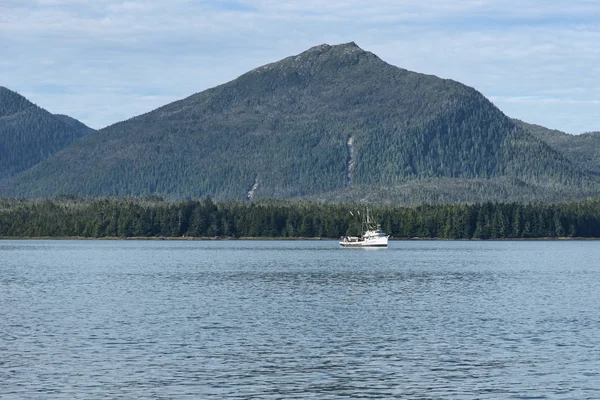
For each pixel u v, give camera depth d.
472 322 145.75
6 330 135.38
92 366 108.00
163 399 93.12
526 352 117.19
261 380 101.31
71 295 191.62
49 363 109.62
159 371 105.50
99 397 93.62
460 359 112.75
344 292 199.50
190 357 113.81
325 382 100.50
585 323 144.38
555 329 137.38
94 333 132.50
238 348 120.25
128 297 186.75
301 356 114.88
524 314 156.75
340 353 116.88
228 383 99.88
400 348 120.50
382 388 97.75
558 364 109.44
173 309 163.25
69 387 97.56
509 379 101.62
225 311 160.25
